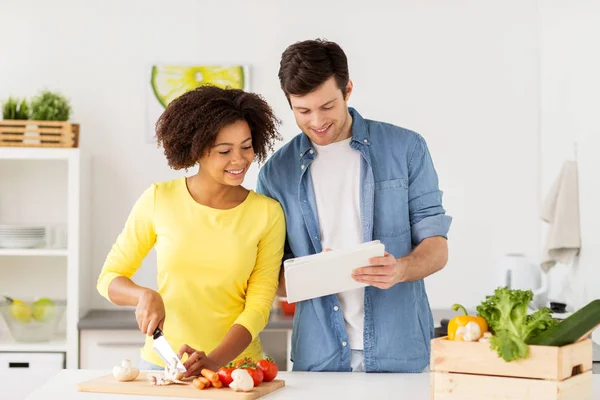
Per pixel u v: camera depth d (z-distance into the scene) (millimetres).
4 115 3773
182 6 4094
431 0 4082
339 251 1921
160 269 2148
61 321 3934
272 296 2178
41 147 3723
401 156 2232
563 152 3721
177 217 2139
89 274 4043
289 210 2234
